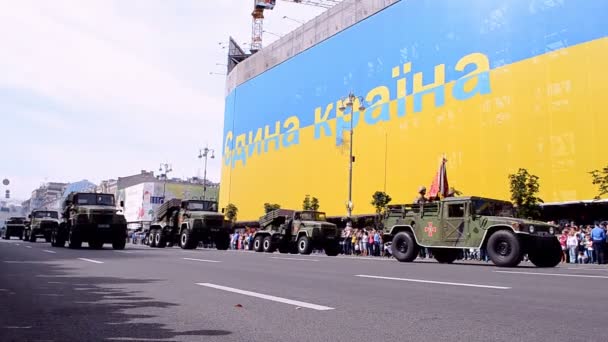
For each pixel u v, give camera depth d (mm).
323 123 52844
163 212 30328
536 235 13117
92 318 4953
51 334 4219
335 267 12242
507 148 33438
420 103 40750
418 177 40094
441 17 39875
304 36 58375
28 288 7293
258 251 26938
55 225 24656
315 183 53031
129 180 109250
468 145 36156
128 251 20047
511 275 9852
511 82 33719
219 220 27531
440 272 10680
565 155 30078
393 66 44156
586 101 29328
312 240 24203
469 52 37031
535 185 27953
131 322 4758
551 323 4688
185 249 26750
